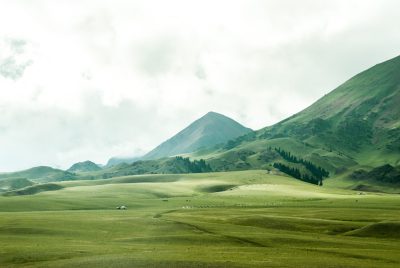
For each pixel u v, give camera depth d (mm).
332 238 99875
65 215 142625
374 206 192500
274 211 167125
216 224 121750
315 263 64062
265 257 68875
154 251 74750
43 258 68438
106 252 73562
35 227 105438
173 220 129500
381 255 74250
